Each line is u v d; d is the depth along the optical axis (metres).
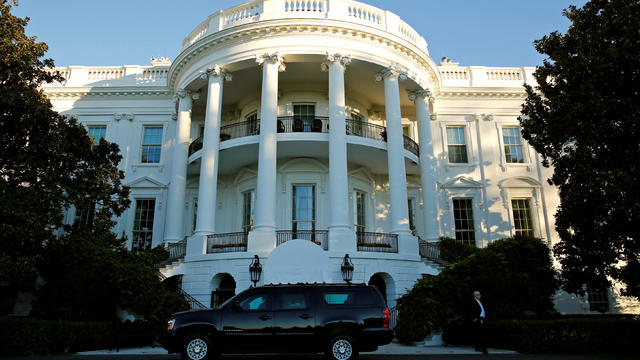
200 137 22.34
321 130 19.75
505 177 23.56
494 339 12.28
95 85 24.69
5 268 11.88
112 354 11.20
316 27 18.44
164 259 18.39
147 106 24.28
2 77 13.57
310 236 18.66
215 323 8.95
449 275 14.02
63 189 14.66
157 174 23.23
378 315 8.99
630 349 10.66
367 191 21.86
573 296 21.41
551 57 13.83
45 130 13.59
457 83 25.02
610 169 11.65
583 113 11.93
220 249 17.30
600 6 13.03
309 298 9.15
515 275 13.87
